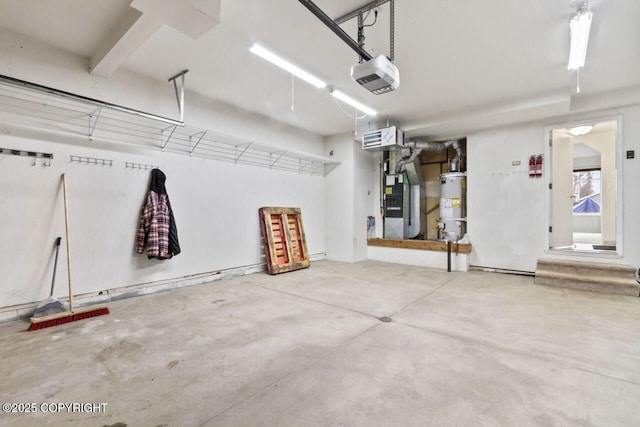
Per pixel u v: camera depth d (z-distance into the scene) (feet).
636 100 13.73
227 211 15.96
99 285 11.48
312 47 10.29
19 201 9.82
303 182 20.71
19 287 9.79
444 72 12.23
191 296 12.46
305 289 13.67
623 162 14.37
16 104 9.78
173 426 4.86
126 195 12.21
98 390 5.83
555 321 9.63
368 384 6.08
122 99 12.04
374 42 10.10
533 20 8.88
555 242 17.04
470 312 10.52
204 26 7.57
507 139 17.42
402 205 21.31
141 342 8.00
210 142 15.16
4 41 9.50
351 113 17.31
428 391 5.83
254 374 6.46
